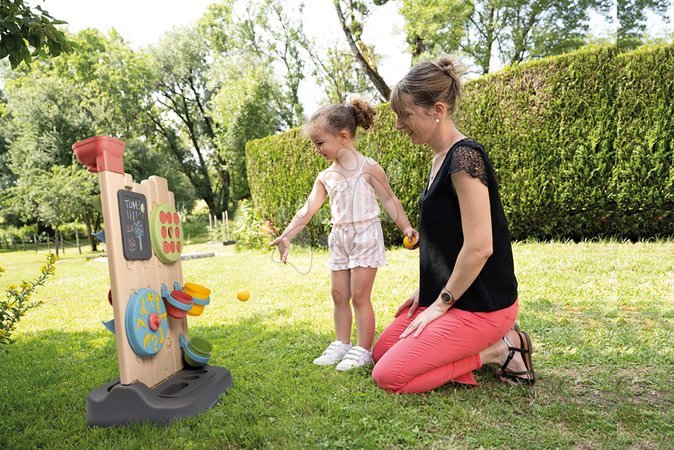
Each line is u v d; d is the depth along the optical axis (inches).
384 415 79.7
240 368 108.8
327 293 194.5
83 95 1005.8
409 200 344.2
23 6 104.2
